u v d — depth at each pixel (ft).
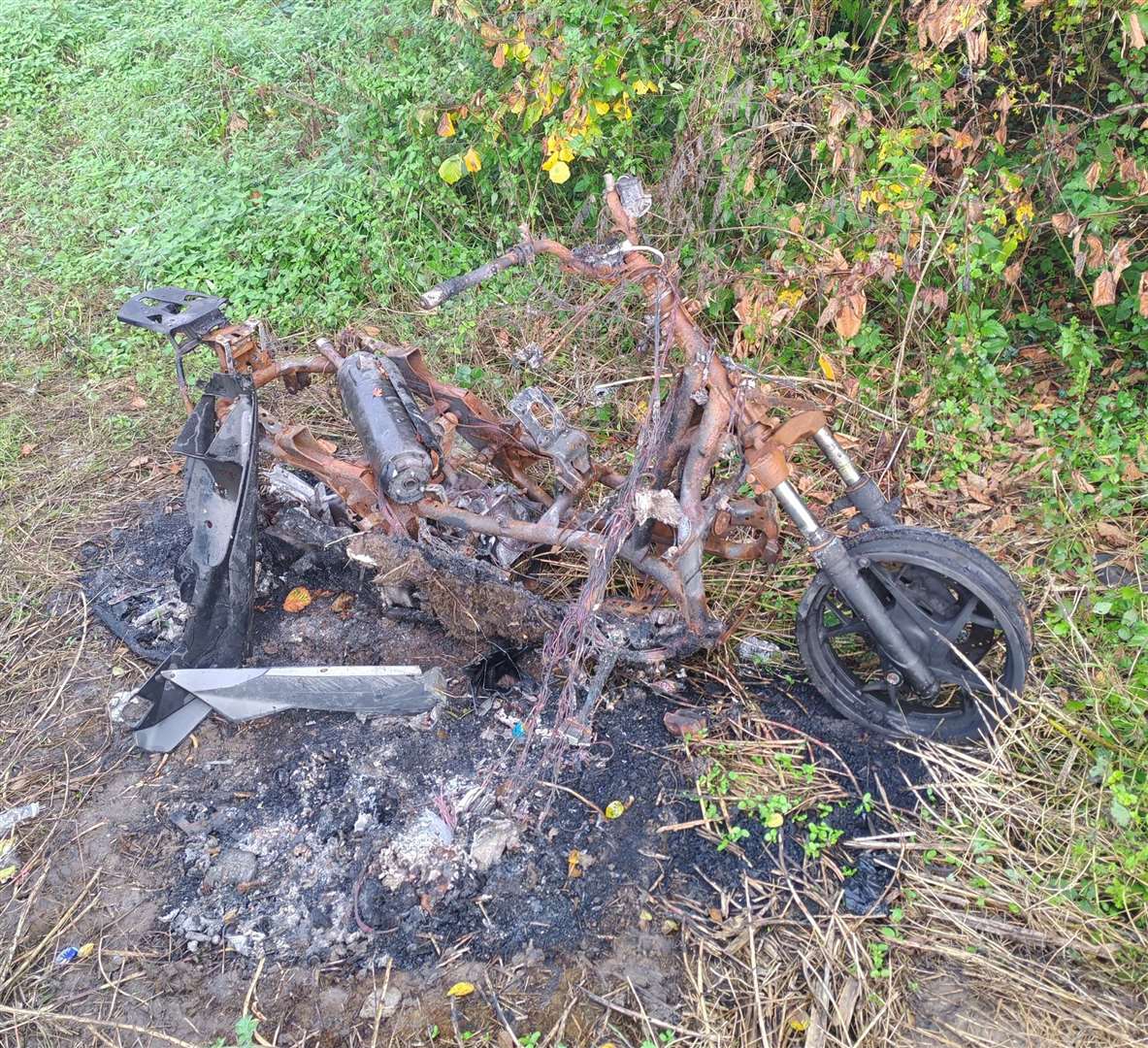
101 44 27.53
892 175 13.52
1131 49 13.96
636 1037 8.22
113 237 20.59
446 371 16.37
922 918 8.84
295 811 10.14
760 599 12.16
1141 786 9.33
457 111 16.75
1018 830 9.45
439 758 10.46
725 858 9.46
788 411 10.36
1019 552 12.55
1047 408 14.74
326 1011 8.58
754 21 14.17
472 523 10.87
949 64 14.65
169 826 10.16
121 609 12.87
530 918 9.11
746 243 15.85
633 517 9.87
